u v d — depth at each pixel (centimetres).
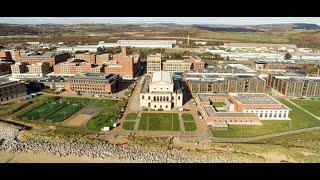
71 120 17600
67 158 12619
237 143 14388
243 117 17175
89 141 14450
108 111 19212
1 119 17588
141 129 16212
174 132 15800
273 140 14850
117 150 13425
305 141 14675
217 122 16950
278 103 18625
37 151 13262
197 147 13912
